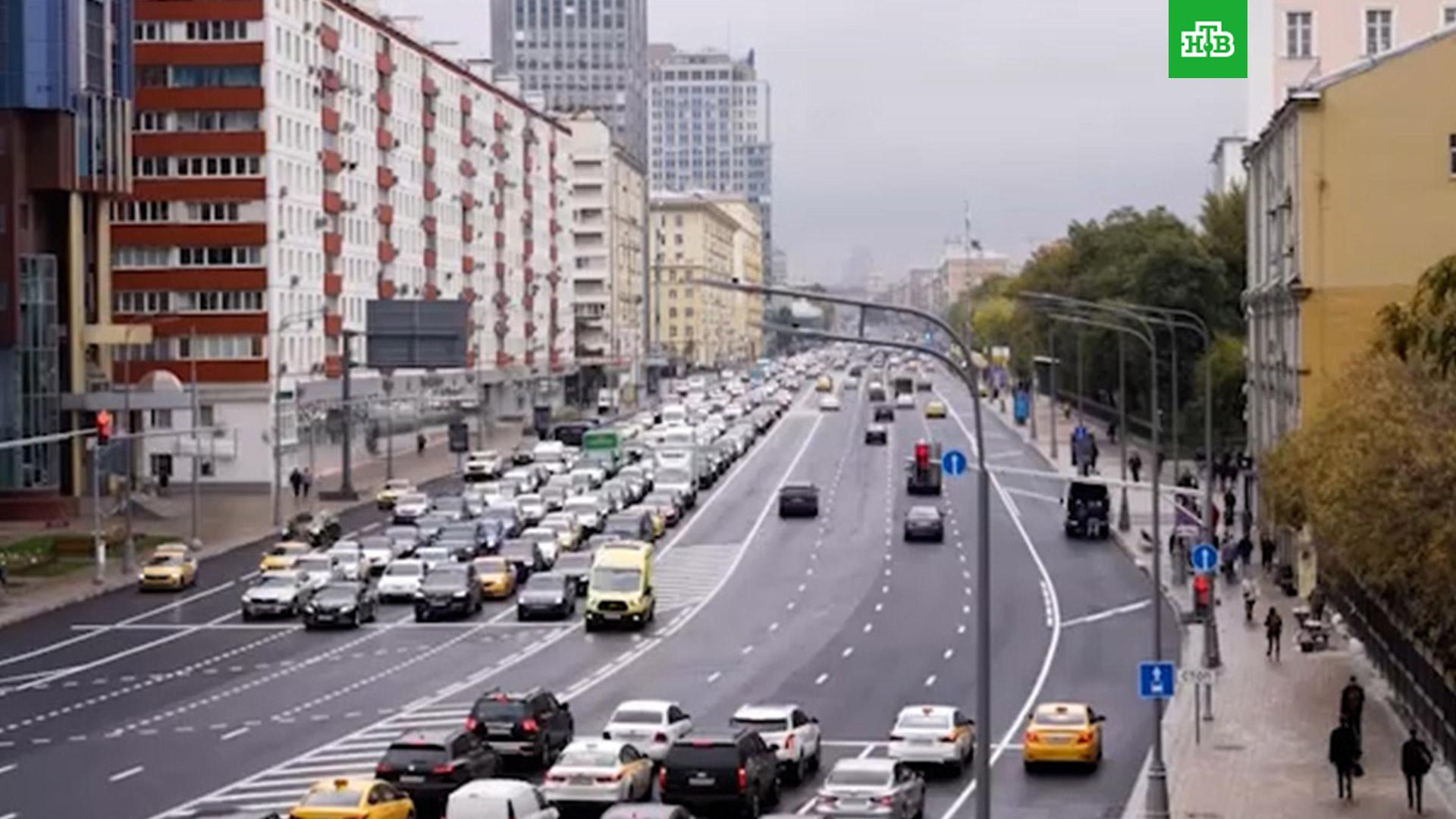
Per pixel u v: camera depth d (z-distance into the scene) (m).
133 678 118.62
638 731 86.88
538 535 174.38
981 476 64.69
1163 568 166.88
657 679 116.69
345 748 94.25
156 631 139.62
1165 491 134.25
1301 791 84.19
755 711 89.06
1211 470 163.38
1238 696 109.75
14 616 145.25
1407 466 90.50
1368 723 100.69
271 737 98.00
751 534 193.00
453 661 124.94
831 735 99.19
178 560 164.38
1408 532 90.50
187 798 82.38
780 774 87.12
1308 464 120.19
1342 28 195.88
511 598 158.25
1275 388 167.00
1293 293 152.25
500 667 122.00
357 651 129.75
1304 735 97.81
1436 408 95.19
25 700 110.88
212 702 109.56
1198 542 144.25
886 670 120.06
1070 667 121.19
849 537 189.88
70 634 138.00
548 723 90.75
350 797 69.94
